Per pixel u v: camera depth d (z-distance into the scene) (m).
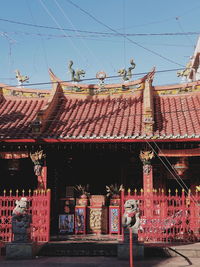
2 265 13.64
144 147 19.16
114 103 23.02
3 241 16.69
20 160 21.94
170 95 23.14
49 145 19.62
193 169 21.19
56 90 23.53
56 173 22.11
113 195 20.61
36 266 13.45
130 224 15.02
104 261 14.40
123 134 18.64
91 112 22.09
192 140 18.11
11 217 16.66
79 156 21.50
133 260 14.55
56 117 21.48
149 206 17.05
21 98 24.08
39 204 17.11
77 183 22.25
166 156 19.33
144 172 19.05
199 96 22.48
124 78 23.84
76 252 15.75
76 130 19.52
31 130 19.66
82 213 20.03
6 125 20.56
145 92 22.00
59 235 19.45
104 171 22.22
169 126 19.59
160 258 14.96
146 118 18.73
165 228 16.92
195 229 17.95
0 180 22.08
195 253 15.20
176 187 21.59
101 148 20.38
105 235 19.50
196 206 17.70
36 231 16.95
